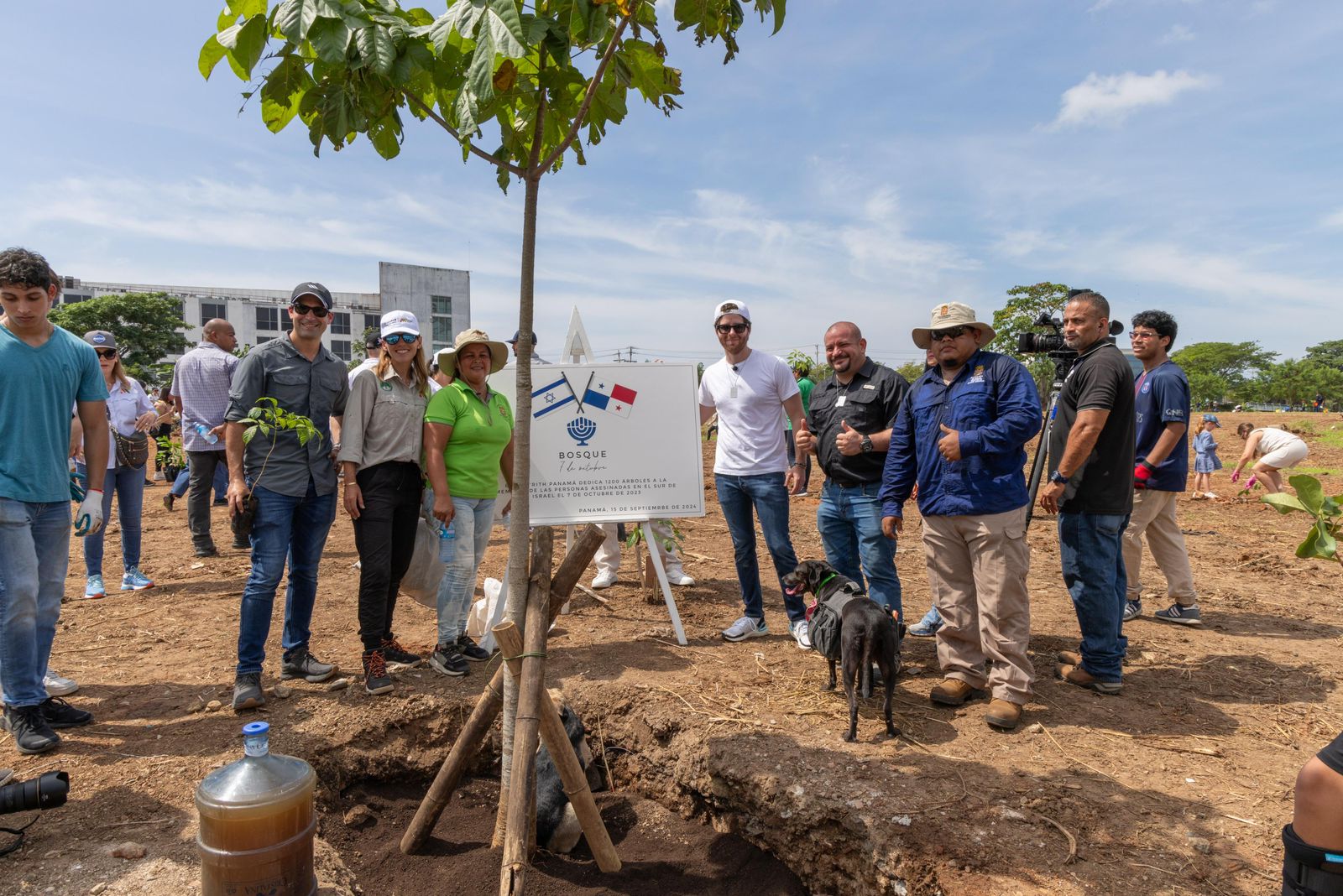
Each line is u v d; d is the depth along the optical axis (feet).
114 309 196.65
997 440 13.02
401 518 15.44
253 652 14.14
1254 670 16.19
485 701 11.72
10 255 11.91
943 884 9.74
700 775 13.25
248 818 8.73
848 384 16.61
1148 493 18.67
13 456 12.01
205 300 253.44
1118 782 11.75
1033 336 19.27
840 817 11.28
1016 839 10.37
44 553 12.87
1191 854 10.05
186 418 25.63
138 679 15.69
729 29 9.82
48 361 12.40
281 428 13.84
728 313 17.12
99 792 11.42
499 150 10.11
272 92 8.54
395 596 16.34
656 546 18.26
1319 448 73.67
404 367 15.11
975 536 13.69
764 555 27.48
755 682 15.69
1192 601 19.24
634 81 10.18
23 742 12.39
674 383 18.08
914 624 19.38
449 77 8.53
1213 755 12.57
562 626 19.39
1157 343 18.84
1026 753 12.67
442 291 289.12
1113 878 9.64
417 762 14.46
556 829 12.66
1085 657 15.17
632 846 13.25
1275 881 9.53
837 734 13.43
